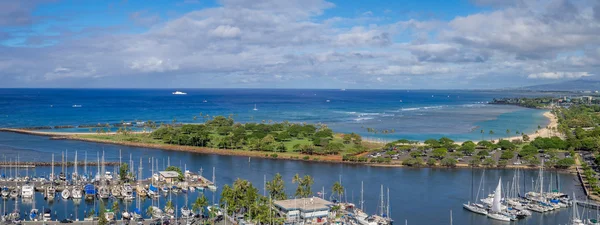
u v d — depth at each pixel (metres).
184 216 194.12
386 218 197.12
